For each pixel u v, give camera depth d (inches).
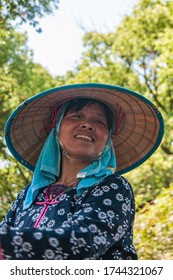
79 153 95.0
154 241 258.8
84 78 676.1
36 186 95.7
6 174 477.7
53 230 75.7
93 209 82.8
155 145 107.5
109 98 99.7
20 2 277.1
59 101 101.1
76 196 89.2
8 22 288.8
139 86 664.4
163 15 645.3
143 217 284.2
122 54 676.1
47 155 98.1
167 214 275.1
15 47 663.8
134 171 495.5
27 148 109.9
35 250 74.0
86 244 76.0
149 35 654.5
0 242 72.7
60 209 88.1
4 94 528.1
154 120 104.1
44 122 107.3
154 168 495.8
